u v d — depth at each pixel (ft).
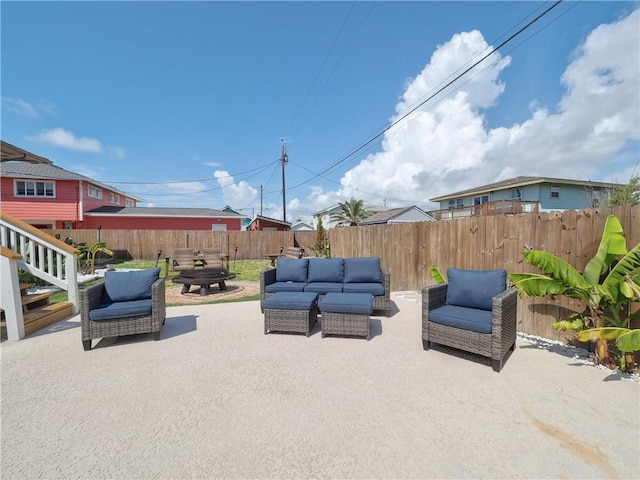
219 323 14.88
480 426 6.72
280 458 5.82
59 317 15.42
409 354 10.81
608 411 7.23
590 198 51.62
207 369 9.71
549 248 12.19
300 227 142.92
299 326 12.80
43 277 16.16
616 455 5.80
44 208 51.62
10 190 49.90
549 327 12.21
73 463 5.70
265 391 8.31
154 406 7.61
